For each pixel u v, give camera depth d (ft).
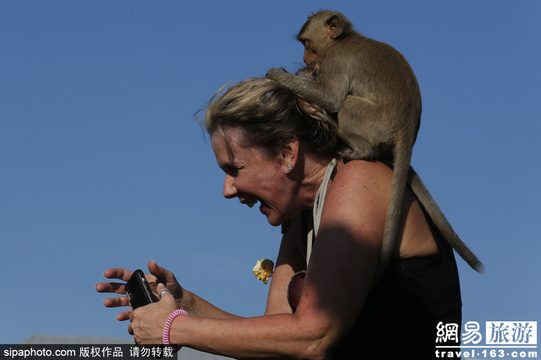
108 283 7.63
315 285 6.47
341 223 6.55
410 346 6.63
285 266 7.88
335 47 10.48
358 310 6.50
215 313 7.88
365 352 6.65
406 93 9.45
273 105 7.04
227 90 7.20
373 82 9.68
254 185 7.21
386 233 6.59
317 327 6.40
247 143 7.13
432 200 7.34
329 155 7.23
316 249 6.56
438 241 6.88
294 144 7.09
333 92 9.73
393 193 6.71
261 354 6.44
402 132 9.21
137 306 7.09
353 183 6.70
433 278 6.71
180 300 7.75
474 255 7.35
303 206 7.30
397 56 10.09
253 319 6.49
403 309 6.64
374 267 6.56
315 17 11.66
